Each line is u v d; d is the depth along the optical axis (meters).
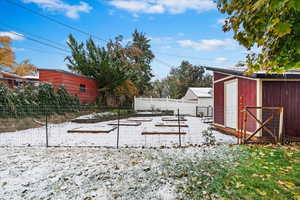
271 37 1.74
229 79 6.83
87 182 2.53
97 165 3.17
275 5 1.13
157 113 15.23
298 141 4.74
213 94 8.15
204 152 3.87
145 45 23.39
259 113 5.28
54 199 2.11
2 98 7.61
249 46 1.98
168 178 2.60
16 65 17.27
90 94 14.23
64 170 2.96
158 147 4.54
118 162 3.32
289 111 5.26
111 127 8.24
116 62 14.94
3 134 6.62
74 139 5.81
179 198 2.08
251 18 1.58
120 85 15.95
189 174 2.70
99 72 14.73
